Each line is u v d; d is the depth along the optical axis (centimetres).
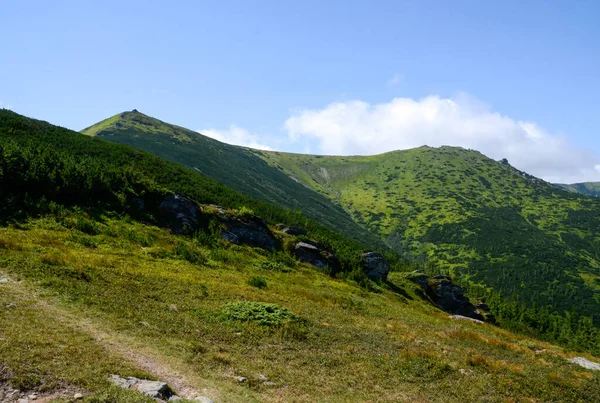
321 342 2197
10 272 2075
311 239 6575
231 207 6681
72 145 6056
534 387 1995
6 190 3622
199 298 2523
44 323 1518
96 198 4384
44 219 3466
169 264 3406
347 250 7081
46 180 3934
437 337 2944
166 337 1742
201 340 1823
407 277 7656
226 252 4575
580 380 2264
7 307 1595
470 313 7738
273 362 1742
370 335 2559
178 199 5106
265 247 5709
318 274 5375
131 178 4928
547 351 3203
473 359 2289
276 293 3388
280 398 1384
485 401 1712
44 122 7244
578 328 11294
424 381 1856
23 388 1037
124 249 3453
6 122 5806
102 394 1054
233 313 2297
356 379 1728
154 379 1275
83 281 2220
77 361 1256
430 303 7100
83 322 1662
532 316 11325
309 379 1616
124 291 2252
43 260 2355
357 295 4675
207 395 1279
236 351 1784
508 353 2780
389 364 1997
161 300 2298
